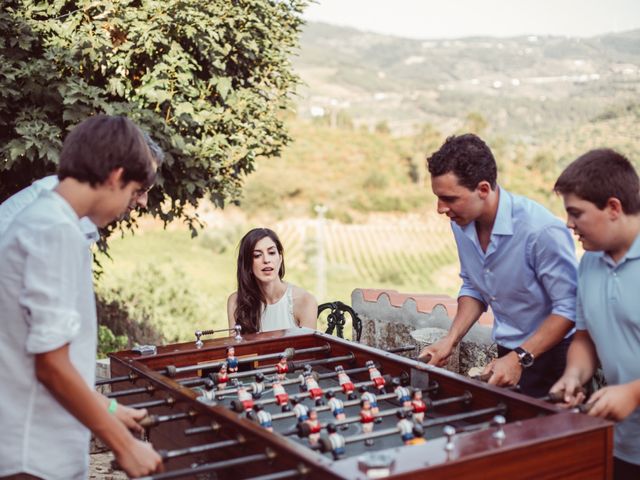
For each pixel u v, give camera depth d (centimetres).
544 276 300
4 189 684
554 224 297
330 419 271
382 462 186
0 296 223
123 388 323
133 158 231
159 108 694
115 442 221
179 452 225
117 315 1115
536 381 323
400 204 5378
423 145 5809
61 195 230
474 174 291
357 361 332
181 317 1341
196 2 689
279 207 5128
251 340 353
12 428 228
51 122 628
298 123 6088
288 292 449
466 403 267
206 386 305
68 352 220
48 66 611
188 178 708
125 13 658
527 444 202
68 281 221
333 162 5556
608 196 243
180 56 682
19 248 219
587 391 297
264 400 271
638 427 254
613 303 251
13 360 226
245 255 441
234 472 232
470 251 324
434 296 558
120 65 663
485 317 471
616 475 264
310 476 195
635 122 5197
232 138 736
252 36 760
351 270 4441
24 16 641
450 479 191
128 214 727
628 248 248
